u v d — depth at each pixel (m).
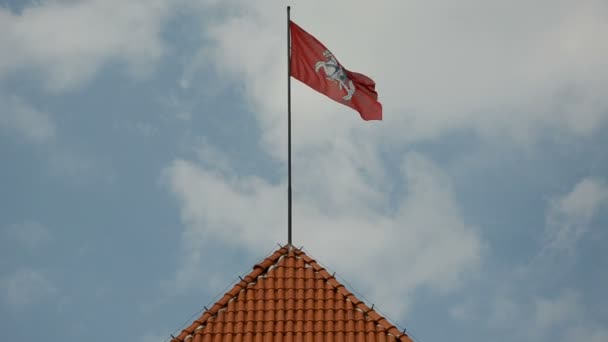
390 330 42.88
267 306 43.84
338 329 42.94
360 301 44.16
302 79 51.78
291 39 52.28
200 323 43.28
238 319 43.31
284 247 46.66
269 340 42.28
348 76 52.28
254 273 45.41
